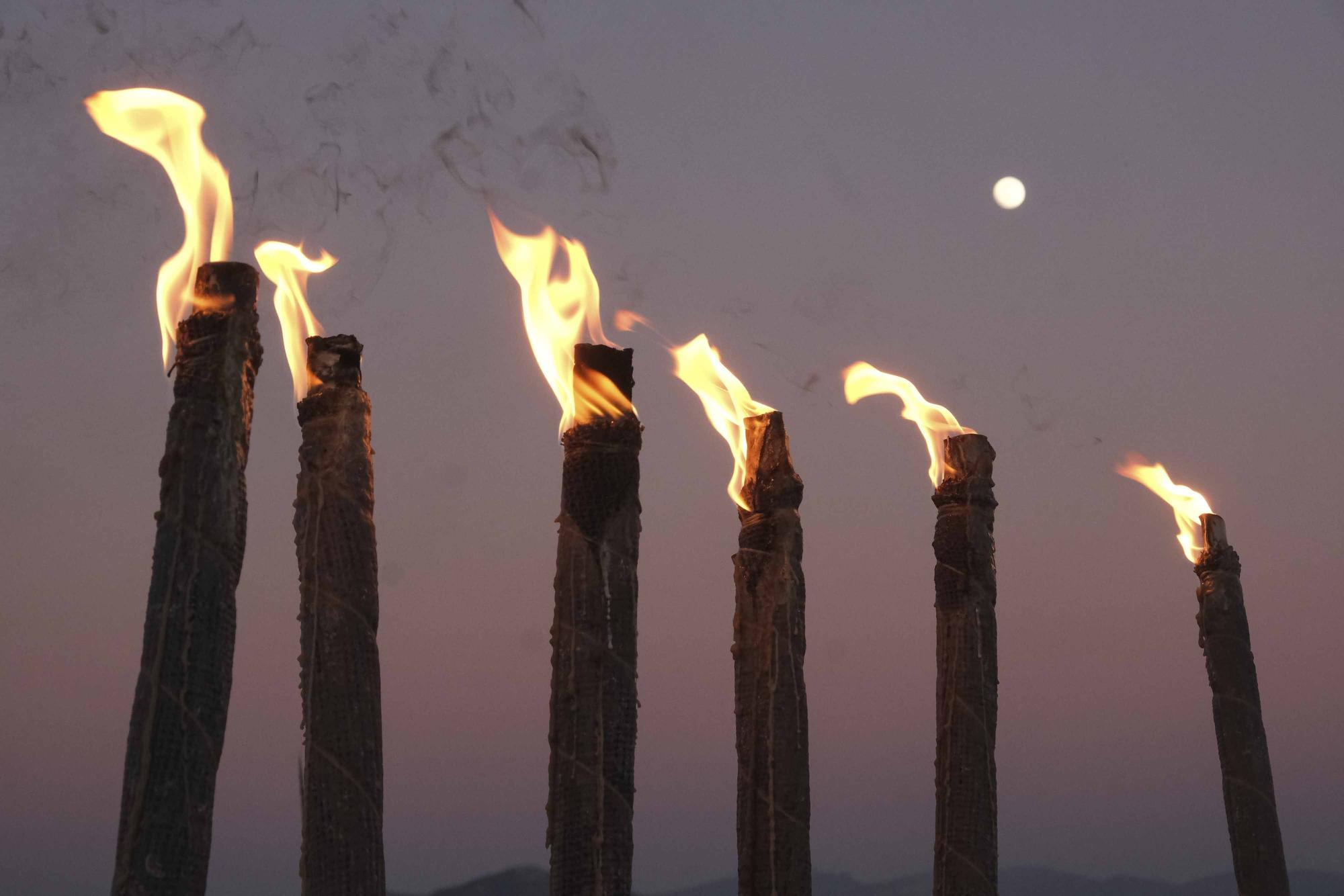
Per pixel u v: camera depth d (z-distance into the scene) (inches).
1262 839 963.3
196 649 506.0
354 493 621.3
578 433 667.4
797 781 761.6
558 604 655.8
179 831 492.7
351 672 600.7
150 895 484.1
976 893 832.9
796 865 751.1
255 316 545.6
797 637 781.3
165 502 518.3
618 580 653.9
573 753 636.7
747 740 772.6
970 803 845.2
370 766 595.8
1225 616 1007.0
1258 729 987.9
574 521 659.4
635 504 667.4
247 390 542.0
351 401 632.4
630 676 649.0
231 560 522.3
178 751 496.7
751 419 812.0
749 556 791.7
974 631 868.0
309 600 610.5
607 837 628.4
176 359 533.6
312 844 585.6
